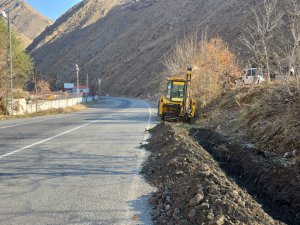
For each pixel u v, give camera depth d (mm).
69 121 21734
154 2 160875
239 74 27391
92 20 189375
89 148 10492
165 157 8188
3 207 5238
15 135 13844
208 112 21203
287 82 11711
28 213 4996
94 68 135125
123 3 194500
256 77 20359
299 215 6324
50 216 4887
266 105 12711
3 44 33469
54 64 168500
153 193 5879
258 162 8922
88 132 14953
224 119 16391
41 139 12547
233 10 74375
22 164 8156
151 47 110500
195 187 5090
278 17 18703
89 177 7004
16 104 31609
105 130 15797
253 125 12375
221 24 72500
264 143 10539
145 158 8930
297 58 10656
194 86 26188
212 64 27906
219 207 4551
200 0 111688
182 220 4523
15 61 34750
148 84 90312
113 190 6133
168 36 106062
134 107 45594
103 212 5062
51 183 6555
